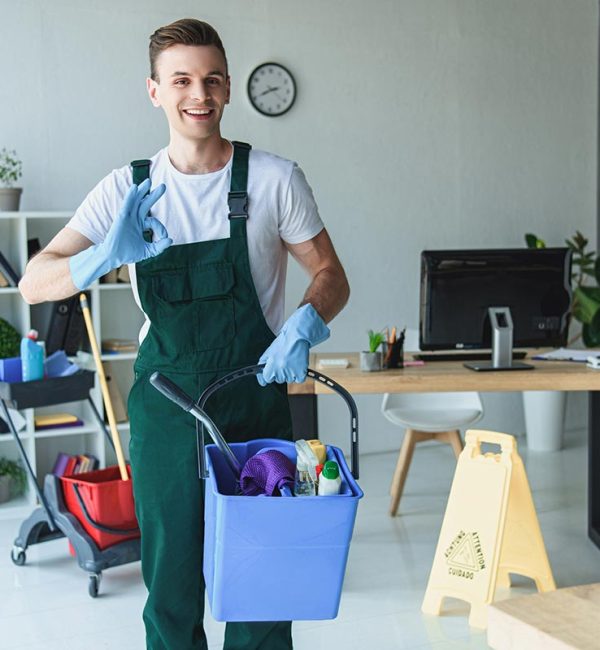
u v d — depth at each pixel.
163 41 1.96
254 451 1.99
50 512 3.69
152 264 2.05
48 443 5.06
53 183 4.91
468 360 3.96
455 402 4.54
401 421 4.32
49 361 3.93
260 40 5.25
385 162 5.58
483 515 3.18
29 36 4.82
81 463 4.81
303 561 1.68
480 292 3.70
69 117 4.91
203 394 1.86
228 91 2.07
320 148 5.43
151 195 1.88
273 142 5.32
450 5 5.66
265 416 2.12
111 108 4.99
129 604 3.42
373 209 5.57
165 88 1.98
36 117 4.86
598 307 5.38
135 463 2.13
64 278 1.93
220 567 1.67
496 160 5.86
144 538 2.16
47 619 3.29
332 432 5.61
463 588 3.18
